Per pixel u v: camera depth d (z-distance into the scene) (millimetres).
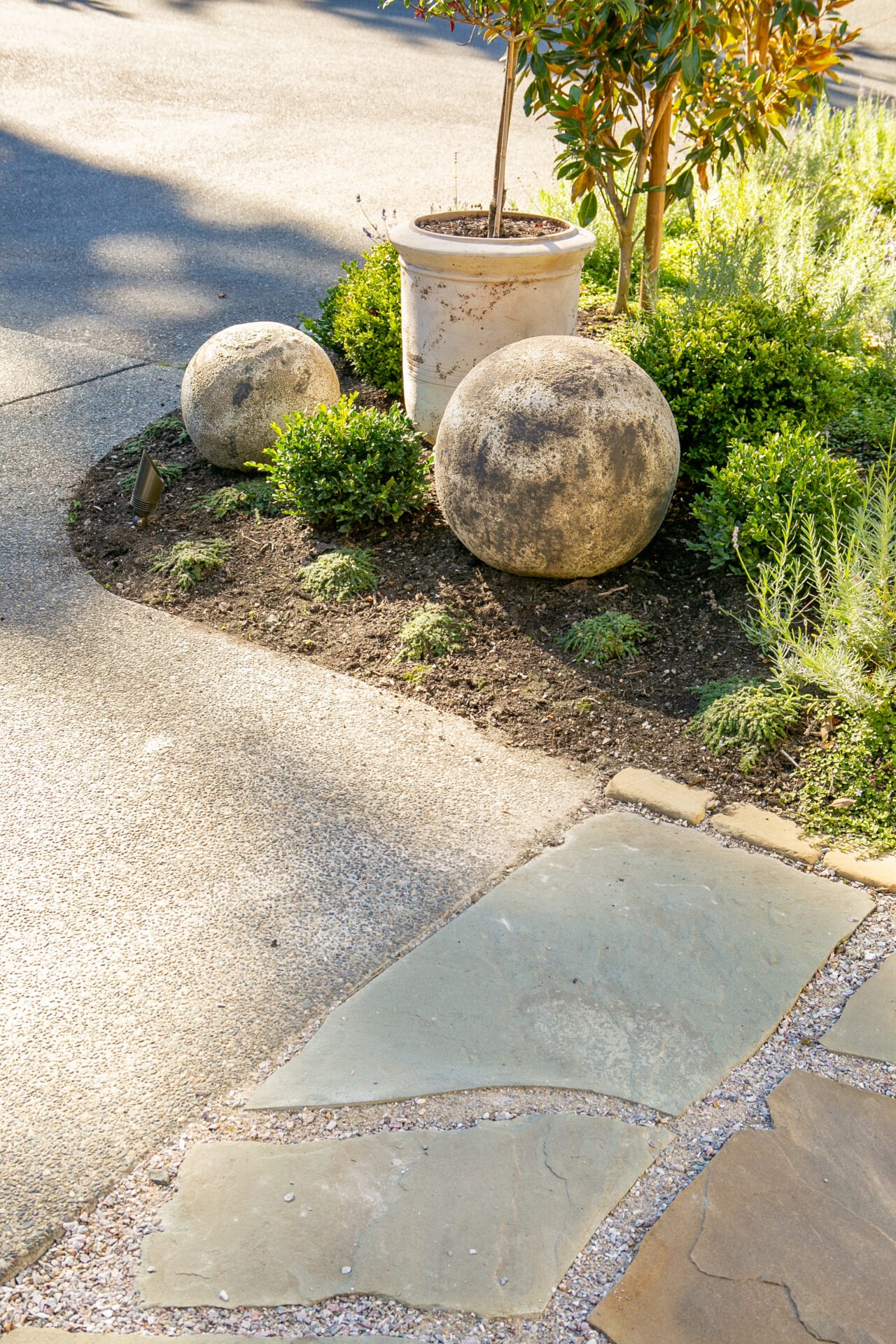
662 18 5258
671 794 3314
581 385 3898
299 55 14992
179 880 2977
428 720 3693
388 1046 2475
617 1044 2479
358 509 4645
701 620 4086
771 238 6691
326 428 4652
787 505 4129
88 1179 2191
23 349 6766
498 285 4812
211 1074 2422
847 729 3467
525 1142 2254
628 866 3027
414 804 3289
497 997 2598
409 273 5039
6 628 4168
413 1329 1922
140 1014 2570
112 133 11562
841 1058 2463
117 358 6645
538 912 2852
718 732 3516
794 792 3318
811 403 4957
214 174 10406
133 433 5746
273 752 3514
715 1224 2088
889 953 2752
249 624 4234
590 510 3900
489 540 4102
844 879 3020
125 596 4430
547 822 3229
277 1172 2199
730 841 3154
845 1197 2143
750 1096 2369
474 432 3998
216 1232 2086
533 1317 1939
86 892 2930
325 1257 2035
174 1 17844
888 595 3527
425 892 2951
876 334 6363
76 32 15523
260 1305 1958
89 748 3514
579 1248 2055
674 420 4461
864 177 8867
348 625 4188
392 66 14594
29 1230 2092
